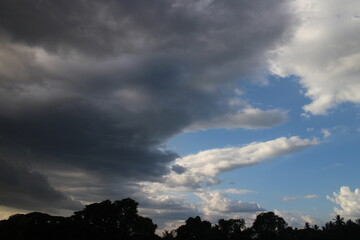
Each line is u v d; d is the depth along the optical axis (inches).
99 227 7480.3
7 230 6200.8
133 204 7775.6
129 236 7509.8
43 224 6875.0
